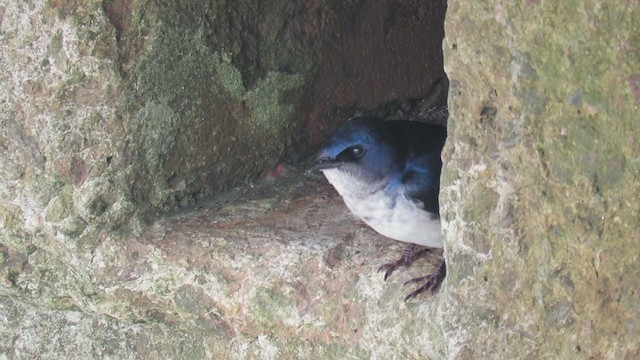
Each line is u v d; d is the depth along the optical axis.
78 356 4.14
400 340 3.18
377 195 3.57
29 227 3.79
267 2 3.96
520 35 2.51
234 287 3.60
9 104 3.70
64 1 3.55
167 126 3.78
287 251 3.59
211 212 3.91
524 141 2.61
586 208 2.54
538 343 2.70
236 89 3.94
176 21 3.69
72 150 3.68
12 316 4.25
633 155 2.42
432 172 3.54
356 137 3.58
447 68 2.71
